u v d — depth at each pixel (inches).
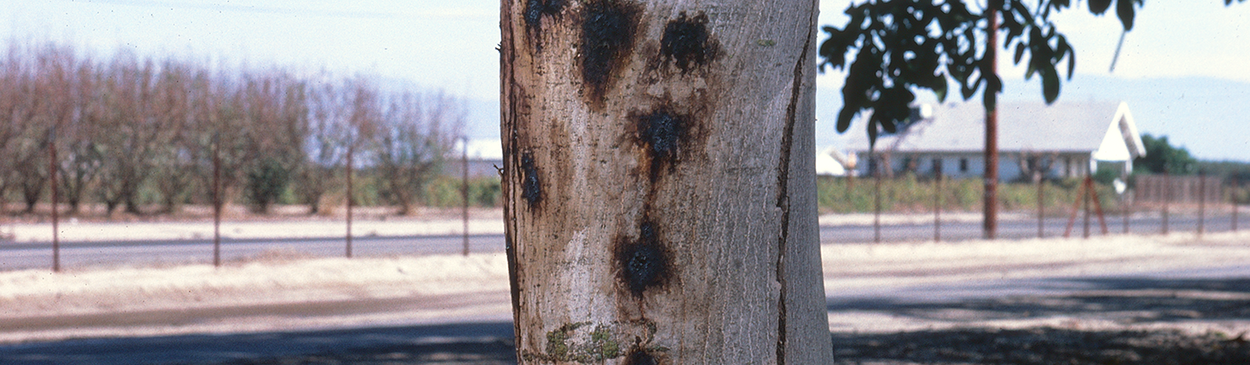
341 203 1090.1
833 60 214.4
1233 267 722.8
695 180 56.3
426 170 1131.9
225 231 792.9
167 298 467.2
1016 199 1619.1
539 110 57.4
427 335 367.9
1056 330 332.5
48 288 465.1
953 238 892.0
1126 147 2378.2
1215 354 261.1
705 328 57.4
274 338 358.0
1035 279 625.0
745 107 56.9
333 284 526.3
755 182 57.9
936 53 210.1
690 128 56.0
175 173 986.1
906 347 291.3
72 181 956.0
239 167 1035.3
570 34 56.2
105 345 337.4
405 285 537.3
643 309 56.9
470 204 1197.7
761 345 59.0
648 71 55.6
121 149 961.5
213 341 348.8
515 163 59.4
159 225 840.9
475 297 508.4
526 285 59.4
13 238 693.3
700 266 56.9
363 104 1101.1
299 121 1063.0
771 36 57.3
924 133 2437.3
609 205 56.6
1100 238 912.9
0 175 917.2
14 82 924.0
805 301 62.1
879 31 211.6
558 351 57.9
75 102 948.6
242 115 1041.5
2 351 322.0
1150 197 1857.8
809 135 62.2
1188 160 2549.2
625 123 56.0
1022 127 2396.7
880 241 814.5
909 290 558.3
